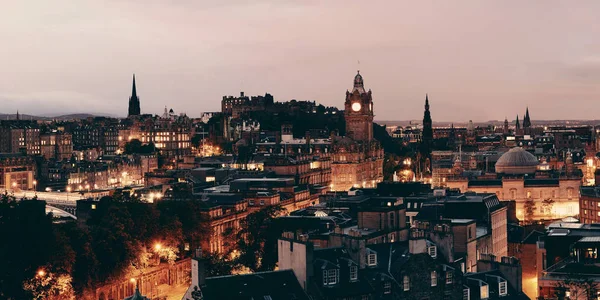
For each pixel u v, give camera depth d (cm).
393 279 19262
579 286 19975
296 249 18688
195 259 17838
